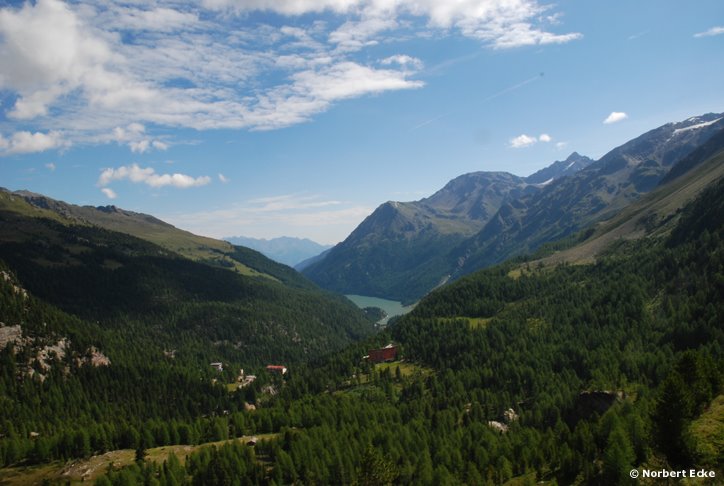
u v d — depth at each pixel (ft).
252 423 616.39
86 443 539.70
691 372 333.83
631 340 650.02
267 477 464.24
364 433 513.86
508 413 592.60
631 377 567.18
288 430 533.96
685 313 641.40
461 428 536.01
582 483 340.59
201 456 493.36
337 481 451.53
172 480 440.04
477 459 443.73
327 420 587.68
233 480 449.06
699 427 302.04
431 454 486.79
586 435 384.68
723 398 334.65
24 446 545.85
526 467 414.00
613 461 297.94
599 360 621.72
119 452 542.57
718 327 577.84
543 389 615.16
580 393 528.22
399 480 442.91
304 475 459.32
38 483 487.20
